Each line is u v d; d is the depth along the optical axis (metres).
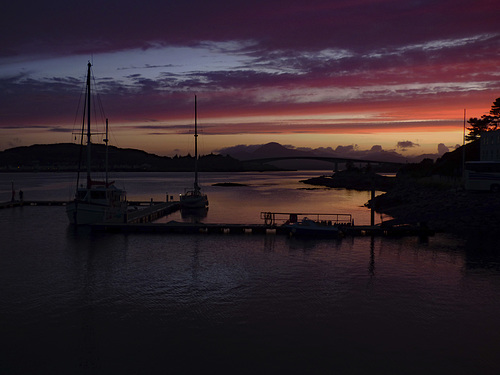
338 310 21.75
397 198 76.38
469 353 17.11
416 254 34.56
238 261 32.25
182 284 26.12
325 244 38.94
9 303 22.53
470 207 50.09
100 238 41.91
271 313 21.28
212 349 17.33
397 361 16.41
